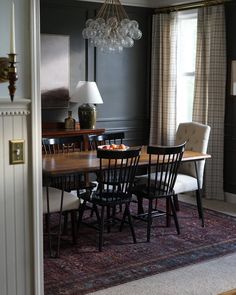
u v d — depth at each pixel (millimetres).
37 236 2234
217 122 5820
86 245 4203
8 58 1983
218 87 5770
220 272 3611
